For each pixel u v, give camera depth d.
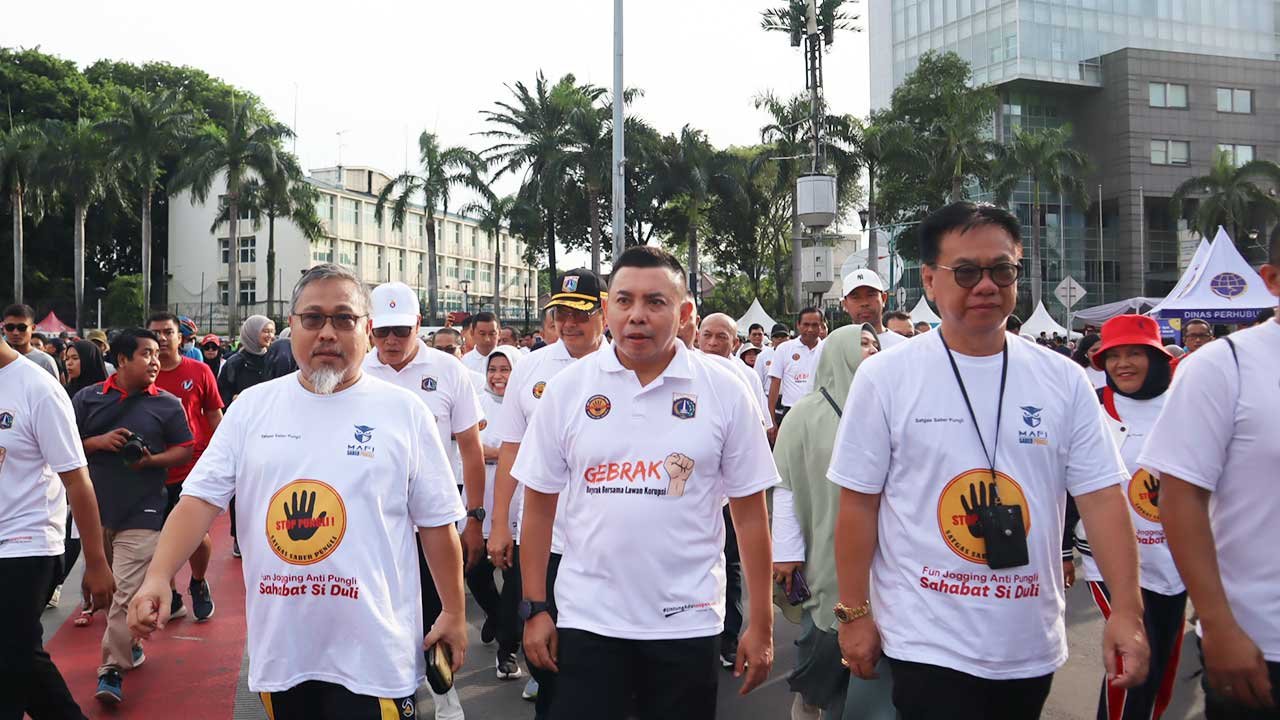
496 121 41.62
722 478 3.27
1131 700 4.21
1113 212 60.47
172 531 2.86
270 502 2.90
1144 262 60.19
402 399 3.08
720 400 3.22
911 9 65.25
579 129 39.47
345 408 2.99
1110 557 2.72
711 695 3.15
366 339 3.09
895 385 2.85
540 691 3.86
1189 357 2.81
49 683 3.93
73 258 55.72
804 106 38.09
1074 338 29.61
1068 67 59.72
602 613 3.10
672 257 3.25
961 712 2.67
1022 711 2.76
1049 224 59.19
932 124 40.91
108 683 5.20
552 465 3.30
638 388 3.19
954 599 2.71
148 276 44.34
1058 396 2.79
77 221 43.91
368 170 69.88
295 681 2.86
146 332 5.80
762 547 3.25
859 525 2.88
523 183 41.41
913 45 65.12
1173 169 60.00
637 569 3.09
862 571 2.89
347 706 2.83
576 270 4.99
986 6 60.41
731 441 3.22
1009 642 2.68
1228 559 2.71
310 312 2.96
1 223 51.88
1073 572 4.42
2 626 3.81
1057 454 2.77
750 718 5.09
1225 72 61.16
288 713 2.93
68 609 7.16
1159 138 59.78
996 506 2.69
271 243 45.22
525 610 3.26
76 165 43.09
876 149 38.97
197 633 6.54
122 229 59.47
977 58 60.97
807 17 29.50
